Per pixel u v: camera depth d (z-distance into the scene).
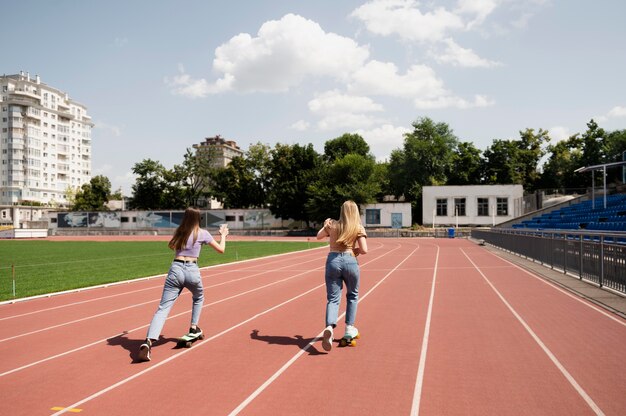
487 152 80.12
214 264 20.19
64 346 6.33
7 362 5.57
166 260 23.64
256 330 7.07
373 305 9.09
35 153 124.38
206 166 88.38
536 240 17.81
